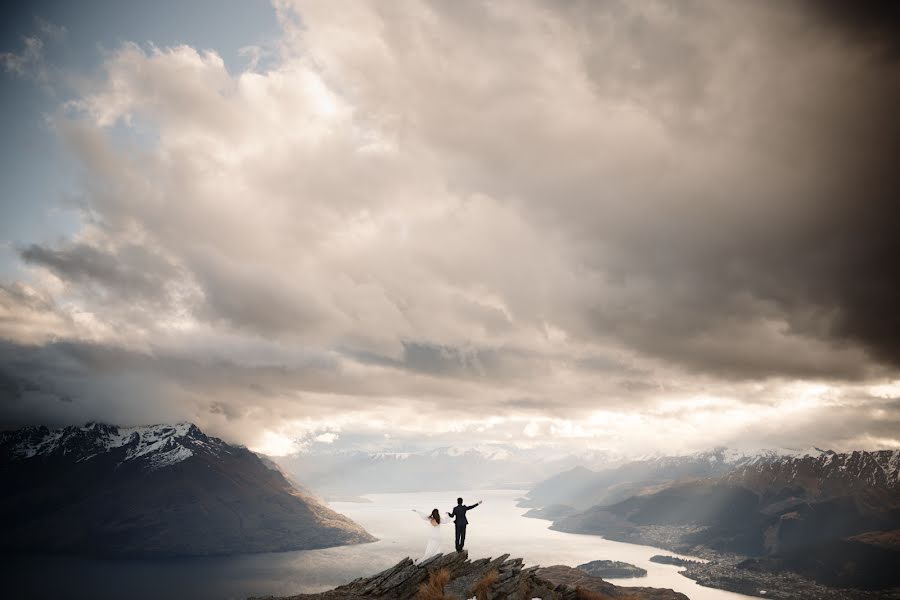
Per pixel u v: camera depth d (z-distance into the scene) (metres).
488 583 31.44
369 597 33.38
